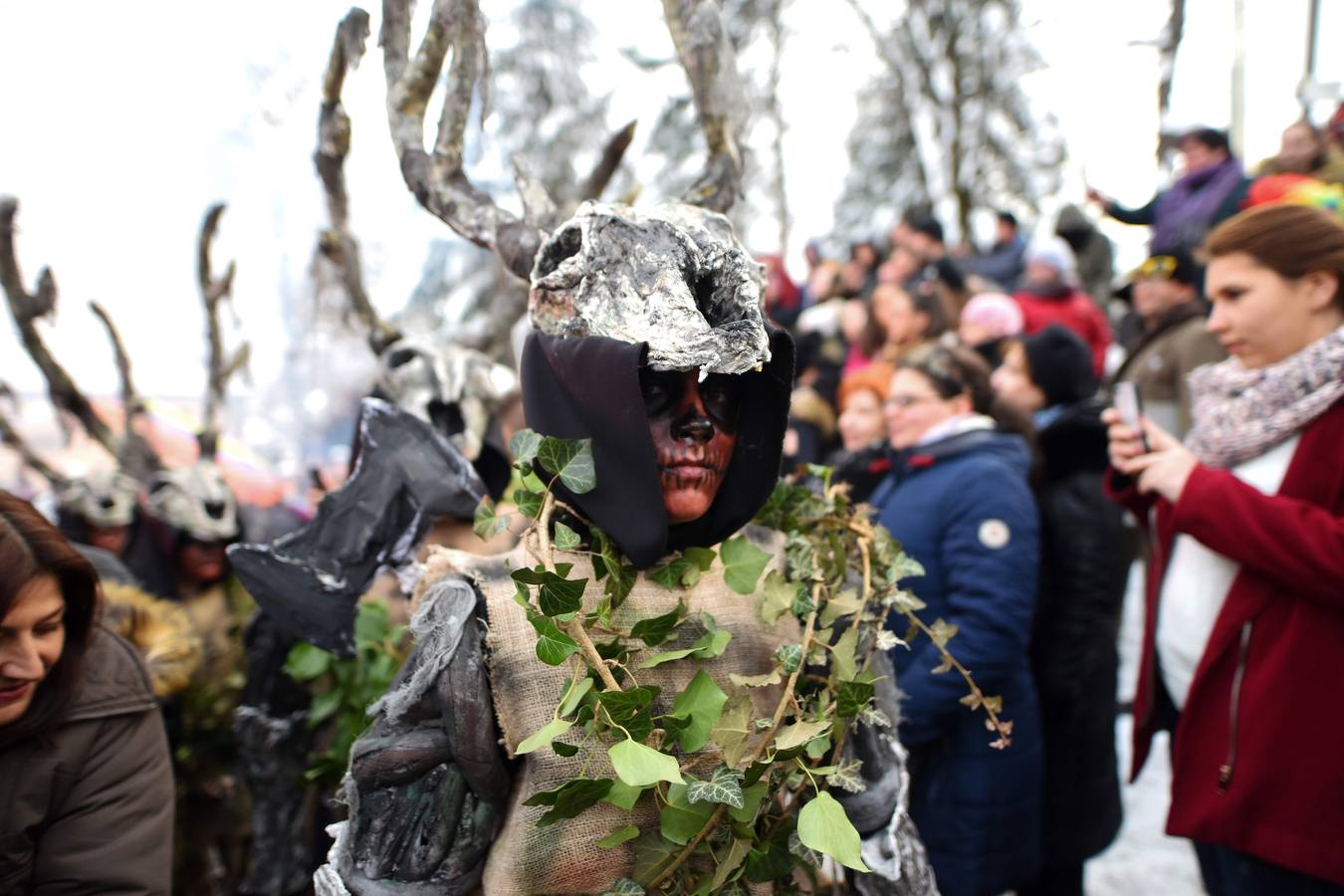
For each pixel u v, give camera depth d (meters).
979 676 2.34
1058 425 2.79
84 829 1.54
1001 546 2.39
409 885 1.29
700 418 1.32
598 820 1.32
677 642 1.37
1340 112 5.05
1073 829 2.71
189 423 3.93
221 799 2.55
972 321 4.88
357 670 2.12
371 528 1.85
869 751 1.50
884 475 2.76
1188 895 3.11
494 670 1.30
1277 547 1.83
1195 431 2.16
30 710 1.50
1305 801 1.82
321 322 3.02
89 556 2.38
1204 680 1.96
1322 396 1.90
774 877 1.33
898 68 12.53
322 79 2.04
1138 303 3.88
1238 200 4.73
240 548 1.84
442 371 2.15
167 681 2.21
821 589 1.45
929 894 1.47
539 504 1.33
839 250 13.15
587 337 1.26
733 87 1.64
